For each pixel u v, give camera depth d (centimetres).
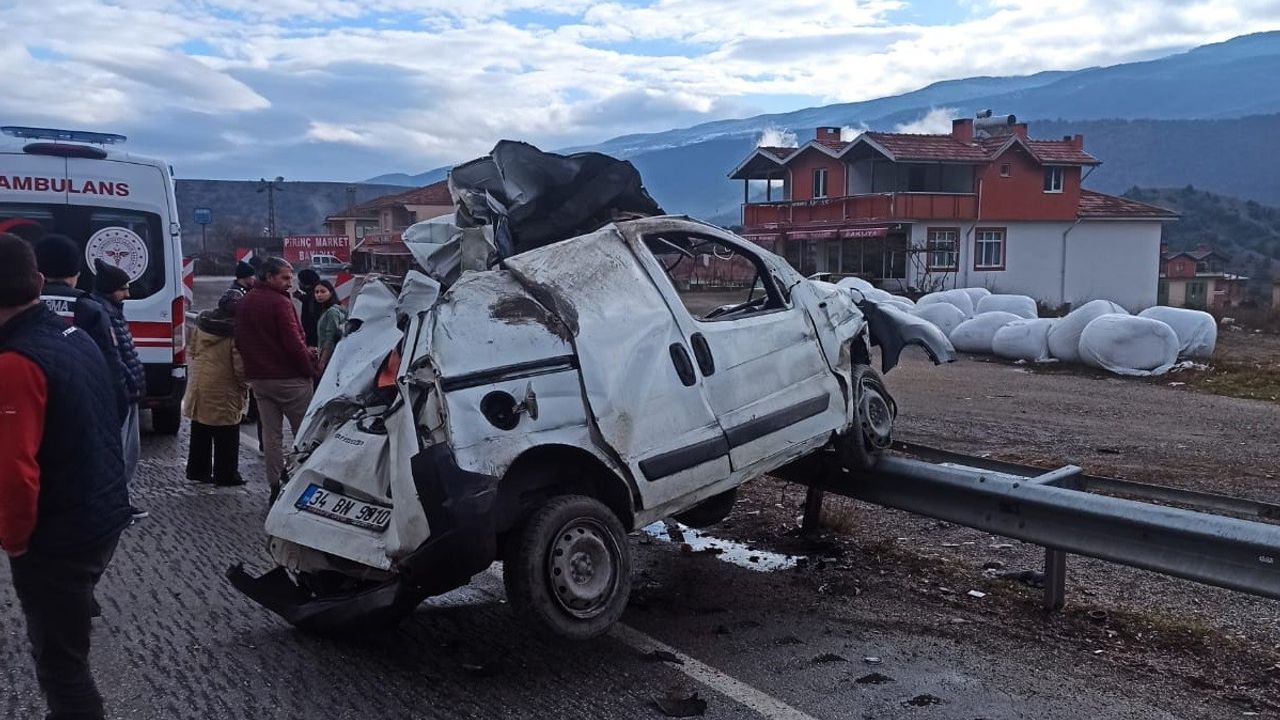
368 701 448
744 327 579
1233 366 1692
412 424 452
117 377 591
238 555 682
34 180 1010
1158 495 585
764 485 865
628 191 620
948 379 1590
